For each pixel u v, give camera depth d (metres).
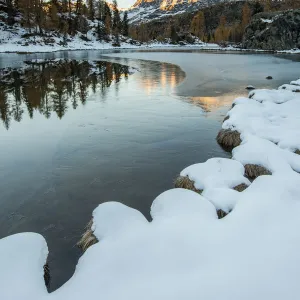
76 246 6.21
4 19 80.00
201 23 153.88
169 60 51.38
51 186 8.78
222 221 5.67
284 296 3.90
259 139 10.33
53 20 89.06
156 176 9.41
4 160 10.65
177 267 4.57
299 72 34.94
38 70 35.81
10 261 5.04
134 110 17.50
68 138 12.91
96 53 70.25
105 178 9.27
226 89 23.86
